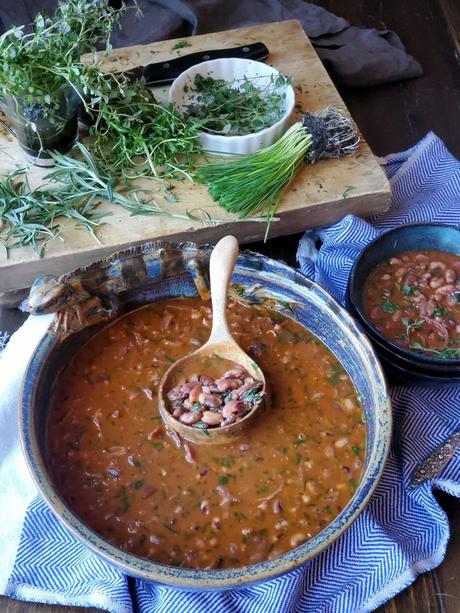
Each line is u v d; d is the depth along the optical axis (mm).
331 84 859
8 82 658
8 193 701
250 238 746
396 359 606
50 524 571
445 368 595
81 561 550
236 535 512
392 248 703
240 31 931
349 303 640
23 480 594
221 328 582
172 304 635
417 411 625
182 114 789
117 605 524
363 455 543
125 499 528
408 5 1117
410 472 595
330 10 1112
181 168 741
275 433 555
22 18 1020
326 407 570
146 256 584
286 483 533
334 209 744
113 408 575
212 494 528
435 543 567
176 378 579
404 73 982
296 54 899
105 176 727
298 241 789
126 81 765
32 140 725
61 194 709
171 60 856
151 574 446
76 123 748
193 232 703
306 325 613
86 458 549
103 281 580
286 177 721
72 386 587
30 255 676
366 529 567
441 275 692
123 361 603
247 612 528
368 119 943
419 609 548
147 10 1042
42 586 542
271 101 801
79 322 579
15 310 733
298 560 447
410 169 841
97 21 696
